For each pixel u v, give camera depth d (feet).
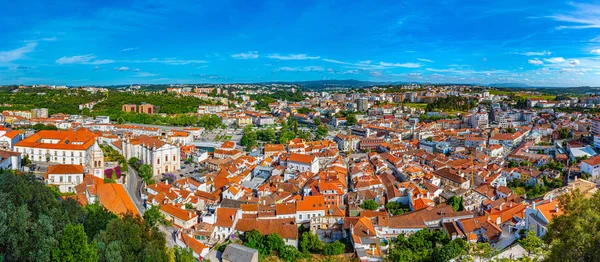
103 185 569.64
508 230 512.63
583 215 277.44
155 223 517.14
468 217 565.12
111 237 352.69
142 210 593.83
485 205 638.53
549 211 445.78
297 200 611.06
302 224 592.60
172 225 536.83
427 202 638.53
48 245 293.43
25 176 420.77
